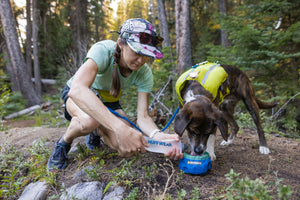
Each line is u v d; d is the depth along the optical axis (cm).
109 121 174
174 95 591
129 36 188
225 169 238
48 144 353
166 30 1026
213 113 225
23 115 1019
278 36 593
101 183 214
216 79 264
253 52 582
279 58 568
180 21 686
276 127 515
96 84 249
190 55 687
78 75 191
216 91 264
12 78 1492
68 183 225
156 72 611
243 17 666
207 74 268
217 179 213
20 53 1262
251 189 146
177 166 239
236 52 632
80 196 197
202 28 1340
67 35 1981
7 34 1220
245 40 589
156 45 202
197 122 226
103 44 217
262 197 141
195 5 1316
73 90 181
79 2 1833
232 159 268
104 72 228
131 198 184
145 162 246
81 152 275
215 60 379
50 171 247
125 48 195
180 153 207
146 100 253
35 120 895
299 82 594
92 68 199
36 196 211
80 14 1844
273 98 566
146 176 206
